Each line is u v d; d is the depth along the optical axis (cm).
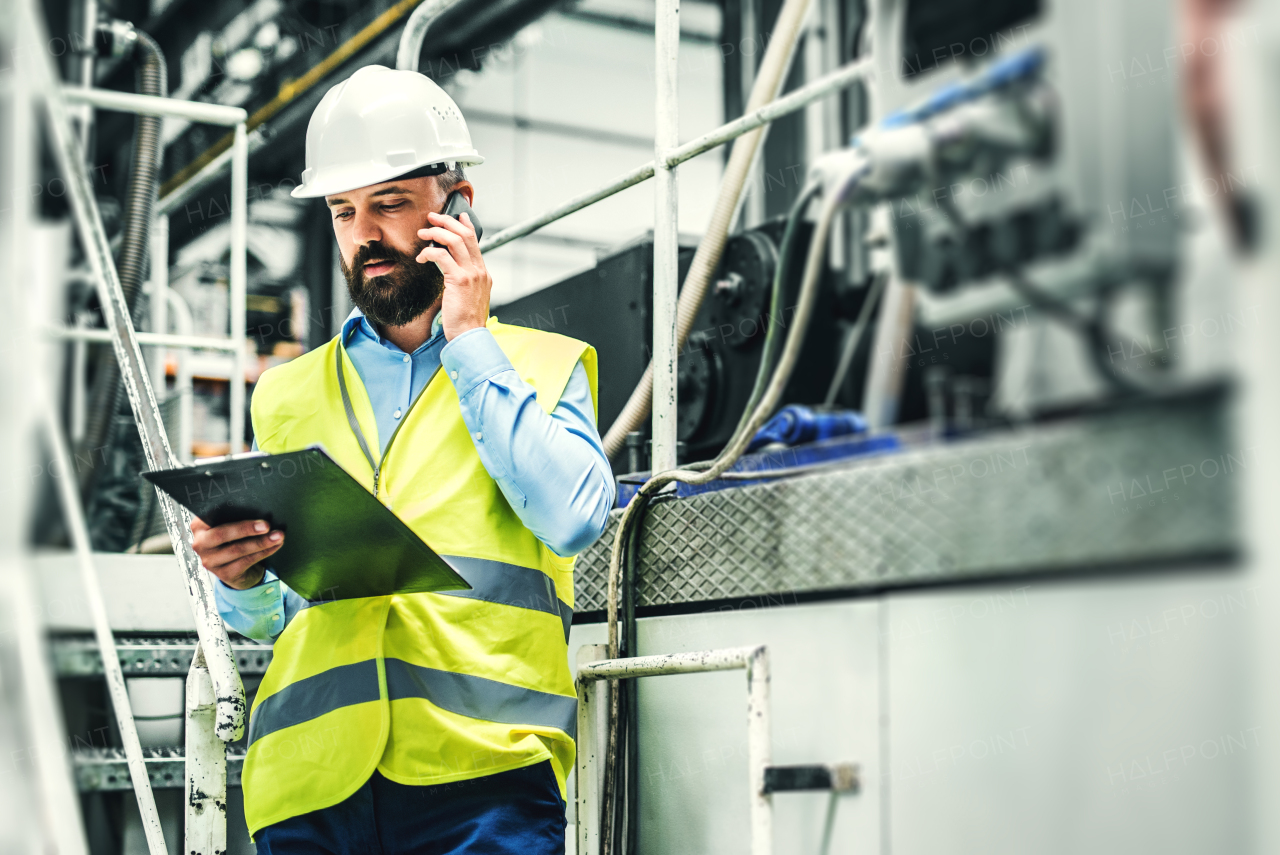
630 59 1019
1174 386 108
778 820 152
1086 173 116
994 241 127
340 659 154
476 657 152
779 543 154
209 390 923
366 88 170
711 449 232
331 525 131
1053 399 120
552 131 1024
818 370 214
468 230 157
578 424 160
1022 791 120
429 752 148
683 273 247
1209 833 103
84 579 200
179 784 215
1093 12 115
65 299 317
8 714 156
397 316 164
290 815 154
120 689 195
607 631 194
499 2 650
